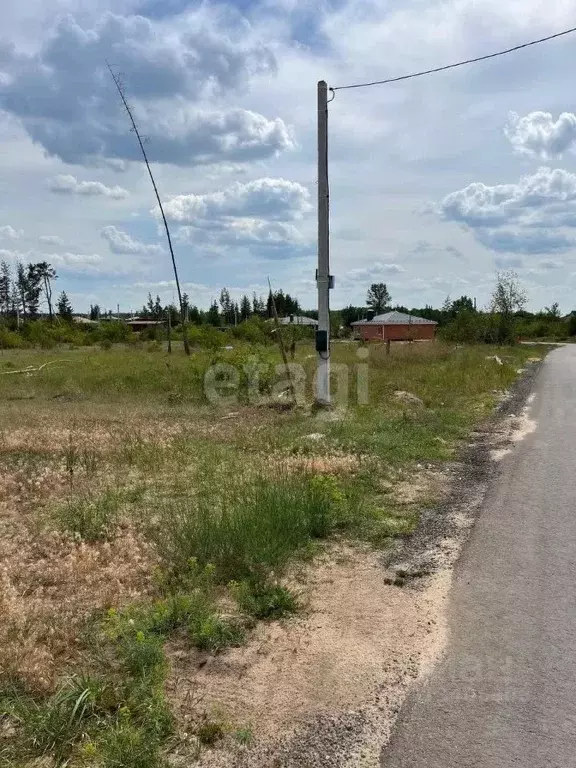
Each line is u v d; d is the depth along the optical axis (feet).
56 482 23.56
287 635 12.44
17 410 39.99
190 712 10.05
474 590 14.46
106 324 154.81
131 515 19.71
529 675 11.15
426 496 21.74
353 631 12.62
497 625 12.87
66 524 18.88
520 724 9.85
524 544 17.24
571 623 12.94
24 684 10.57
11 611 12.62
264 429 32.71
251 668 11.29
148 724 9.57
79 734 9.41
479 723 9.87
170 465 25.88
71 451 26.91
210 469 24.79
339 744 9.41
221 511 18.67
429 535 17.99
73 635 12.10
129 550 16.14
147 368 62.13
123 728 9.36
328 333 39.50
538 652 11.87
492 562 16.05
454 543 17.33
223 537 15.93
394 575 15.28
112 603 13.46
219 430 32.78
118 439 30.27
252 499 19.45
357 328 178.91
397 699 10.48
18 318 226.38
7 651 11.17
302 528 17.47
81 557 15.85
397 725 9.84
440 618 13.16
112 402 44.80
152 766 8.85
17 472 24.97
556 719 9.96
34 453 28.50
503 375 61.87
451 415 37.99
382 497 21.61
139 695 10.18
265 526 16.61
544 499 21.40
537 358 108.17
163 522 18.69
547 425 36.24
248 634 12.47
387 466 25.62
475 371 63.67
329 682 10.91
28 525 19.07
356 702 10.39
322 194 39.22
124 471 25.38
